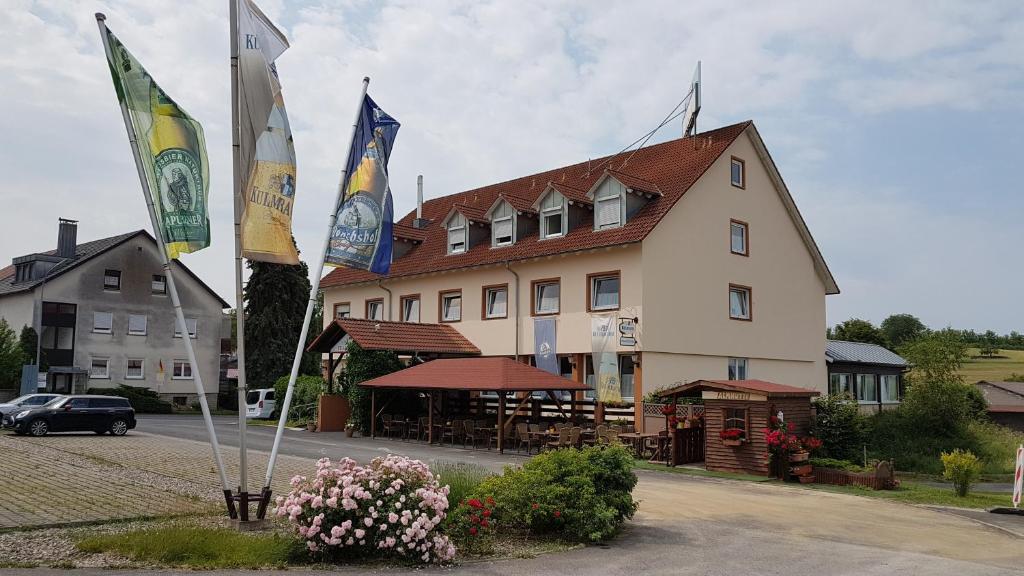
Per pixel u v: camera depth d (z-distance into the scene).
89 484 14.91
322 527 9.33
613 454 11.96
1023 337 78.62
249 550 9.27
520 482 11.48
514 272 30.89
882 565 9.98
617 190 28.00
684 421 22.23
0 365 46.62
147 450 22.06
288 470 17.56
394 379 26.95
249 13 11.50
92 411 27.88
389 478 9.87
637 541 11.21
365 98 12.70
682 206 28.06
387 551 9.55
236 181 11.32
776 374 31.62
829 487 18.47
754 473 19.58
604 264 27.66
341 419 32.34
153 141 10.99
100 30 10.66
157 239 11.09
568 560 9.82
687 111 32.78
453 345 31.73
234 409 58.84
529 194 36.69
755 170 31.53
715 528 12.43
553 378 24.84
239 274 11.23
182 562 8.91
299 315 56.50
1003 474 25.45
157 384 55.41
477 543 10.48
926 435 32.16
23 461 18.86
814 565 9.86
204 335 57.91
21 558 8.84
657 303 26.69
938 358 32.88
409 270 35.53
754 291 30.88
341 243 12.31
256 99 11.45
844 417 23.95
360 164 12.61
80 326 52.34
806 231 33.34
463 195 42.94
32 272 53.38
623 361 27.28
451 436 27.12
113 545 9.31
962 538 12.48
